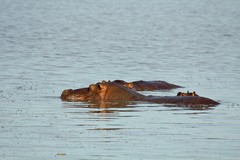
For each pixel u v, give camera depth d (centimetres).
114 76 10988
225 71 11812
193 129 6631
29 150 5825
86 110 7606
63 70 11569
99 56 14212
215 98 8650
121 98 8256
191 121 7019
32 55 14088
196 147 5938
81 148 5894
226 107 7862
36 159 5556
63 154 5700
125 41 18612
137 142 6106
